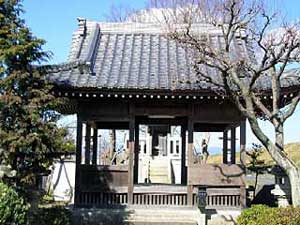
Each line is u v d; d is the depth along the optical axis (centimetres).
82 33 1956
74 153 1517
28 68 1264
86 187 1631
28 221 1128
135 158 2041
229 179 1627
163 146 3244
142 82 1583
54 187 2731
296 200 1245
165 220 1551
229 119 1662
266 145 1304
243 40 1867
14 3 1254
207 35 1722
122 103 1670
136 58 1822
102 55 1838
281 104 1594
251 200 1888
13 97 1174
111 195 1641
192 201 1627
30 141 1182
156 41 1950
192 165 1641
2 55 1192
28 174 1236
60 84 1513
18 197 1049
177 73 1680
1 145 1189
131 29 1998
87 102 1664
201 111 1669
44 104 1254
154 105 1673
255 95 1406
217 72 1650
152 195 1645
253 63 1702
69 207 1639
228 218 1554
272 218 1131
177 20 1928
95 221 1570
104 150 3875
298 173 1268
